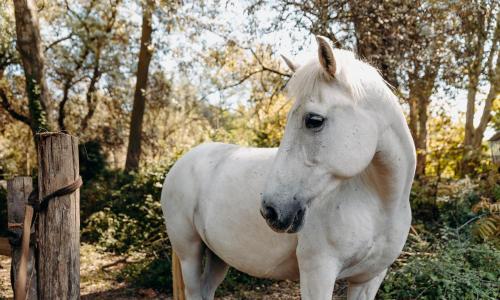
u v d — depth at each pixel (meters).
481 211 4.78
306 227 1.75
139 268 4.81
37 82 8.48
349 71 1.51
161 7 7.77
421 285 3.63
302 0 5.61
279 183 1.49
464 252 3.82
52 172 1.73
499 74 6.49
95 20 11.37
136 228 6.24
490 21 5.89
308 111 1.49
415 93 5.74
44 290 1.73
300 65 1.71
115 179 8.91
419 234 4.39
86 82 12.74
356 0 5.16
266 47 6.75
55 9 11.13
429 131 7.64
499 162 5.50
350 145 1.49
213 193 2.23
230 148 2.48
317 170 1.49
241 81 8.06
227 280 4.21
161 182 6.92
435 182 5.73
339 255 1.74
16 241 1.79
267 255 1.99
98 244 6.35
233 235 2.10
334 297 3.80
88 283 4.63
